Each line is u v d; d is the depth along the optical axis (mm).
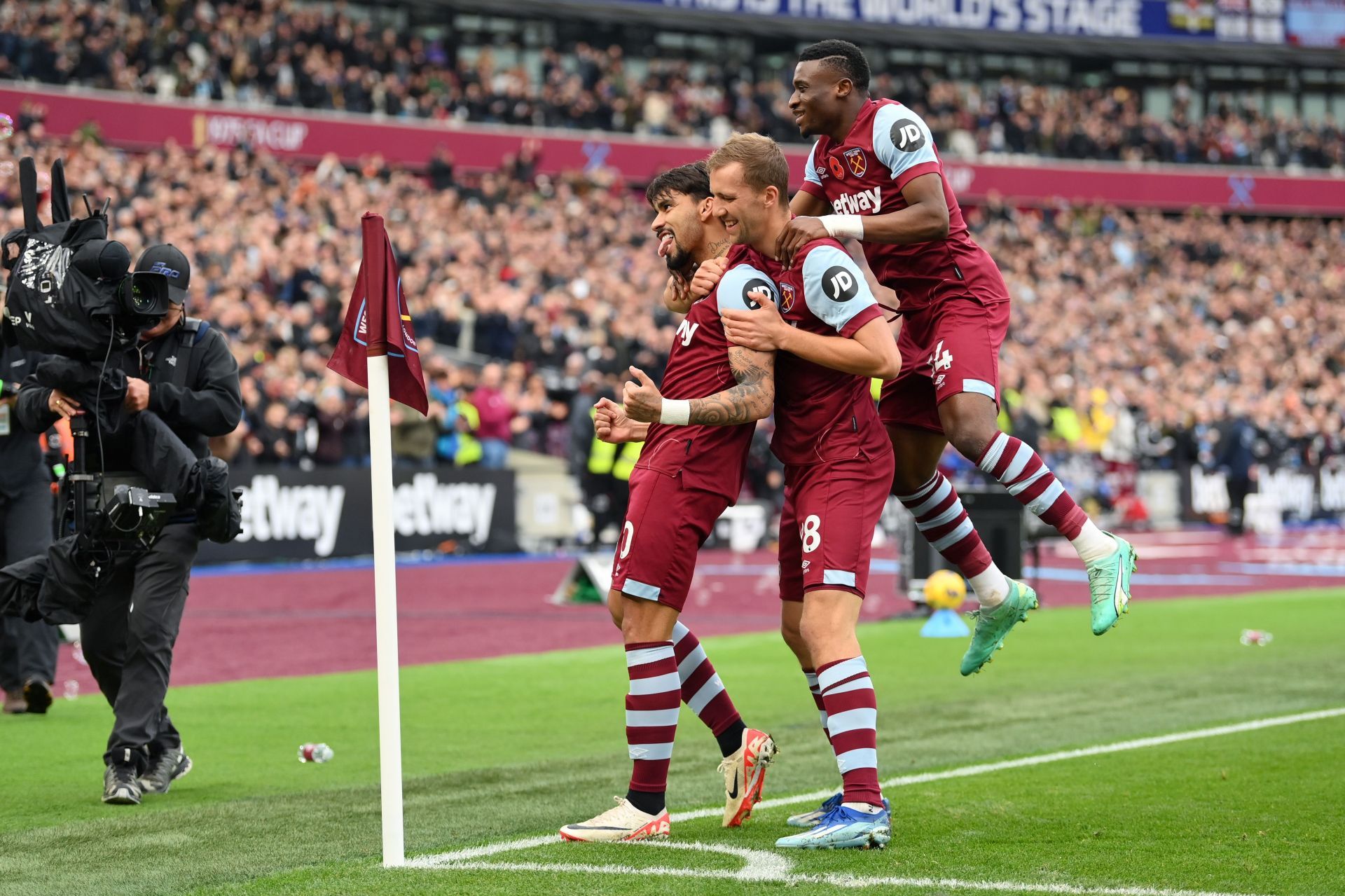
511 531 24141
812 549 6031
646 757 6125
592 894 5141
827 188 7090
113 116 31781
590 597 17172
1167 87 51938
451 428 23547
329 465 22328
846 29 44781
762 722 9594
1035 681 11242
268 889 5355
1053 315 37906
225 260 25078
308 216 28375
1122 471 32344
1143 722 9320
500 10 40875
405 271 27969
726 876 5387
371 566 21625
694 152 40188
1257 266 44969
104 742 8789
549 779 7703
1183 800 6828
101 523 6895
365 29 37469
